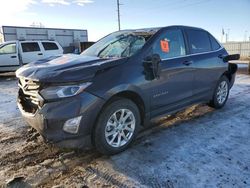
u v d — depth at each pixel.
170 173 2.87
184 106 4.31
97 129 3.07
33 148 3.53
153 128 4.23
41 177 2.82
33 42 12.31
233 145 3.58
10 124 4.54
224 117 4.79
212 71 4.78
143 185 2.66
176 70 3.91
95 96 2.93
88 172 2.91
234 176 2.81
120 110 3.28
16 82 10.20
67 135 2.87
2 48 11.63
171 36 4.04
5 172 2.93
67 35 27.19
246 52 25.91
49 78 2.83
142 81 3.39
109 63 3.15
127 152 3.38
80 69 2.96
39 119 2.89
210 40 4.93
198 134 3.97
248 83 8.48
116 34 4.44
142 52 3.50
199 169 2.95
